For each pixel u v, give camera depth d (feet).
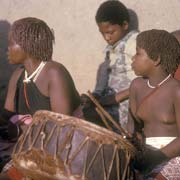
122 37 19.11
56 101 14.11
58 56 22.85
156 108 14.49
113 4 18.95
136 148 14.05
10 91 15.46
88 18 21.86
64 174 12.20
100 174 12.24
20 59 14.53
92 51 21.91
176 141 14.02
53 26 22.81
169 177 13.97
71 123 12.35
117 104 18.85
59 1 22.54
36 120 12.91
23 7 23.50
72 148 12.26
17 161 12.92
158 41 14.43
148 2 20.35
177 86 14.34
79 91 22.44
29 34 14.33
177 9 19.81
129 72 18.86
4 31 24.06
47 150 12.43
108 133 12.29
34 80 14.48
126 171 12.67
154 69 14.58
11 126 15.28
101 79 19.65
